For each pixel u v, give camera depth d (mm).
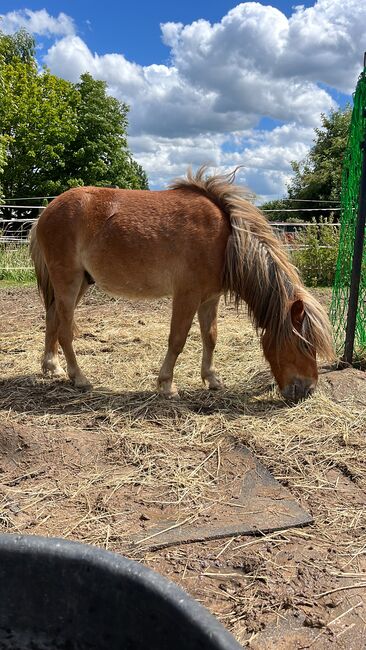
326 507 2791
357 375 4723
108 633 1029
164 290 4109
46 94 29141
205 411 3990
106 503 2770
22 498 2809
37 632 1079
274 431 3600
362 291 5566
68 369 4418
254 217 4051
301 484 3010
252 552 2398
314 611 2045
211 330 4375
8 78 27031
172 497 2852
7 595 1081
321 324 3895
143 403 4016
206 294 4090
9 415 3770
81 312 7785
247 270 3920
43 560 1067
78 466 3143
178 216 3951
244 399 4219
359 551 2422
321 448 3408
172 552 2393
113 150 30906
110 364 5078
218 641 820
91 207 4074
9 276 11391
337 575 2252
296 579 2223
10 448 3264
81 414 3822
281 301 3898
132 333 6273
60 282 4238
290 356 3945
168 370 4164
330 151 22734
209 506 2773
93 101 30109
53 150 27938
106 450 3309
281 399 4223
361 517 2701
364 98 4805
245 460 3236
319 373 4816
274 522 2615
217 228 3941
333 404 4016
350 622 1993
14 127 27453
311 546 2455
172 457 3252
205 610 911
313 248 11156
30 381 4516
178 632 906
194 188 4156
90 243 4082
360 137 4918
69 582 1057
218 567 2297
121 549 2393
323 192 22641
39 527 2561
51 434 3398
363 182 4727
